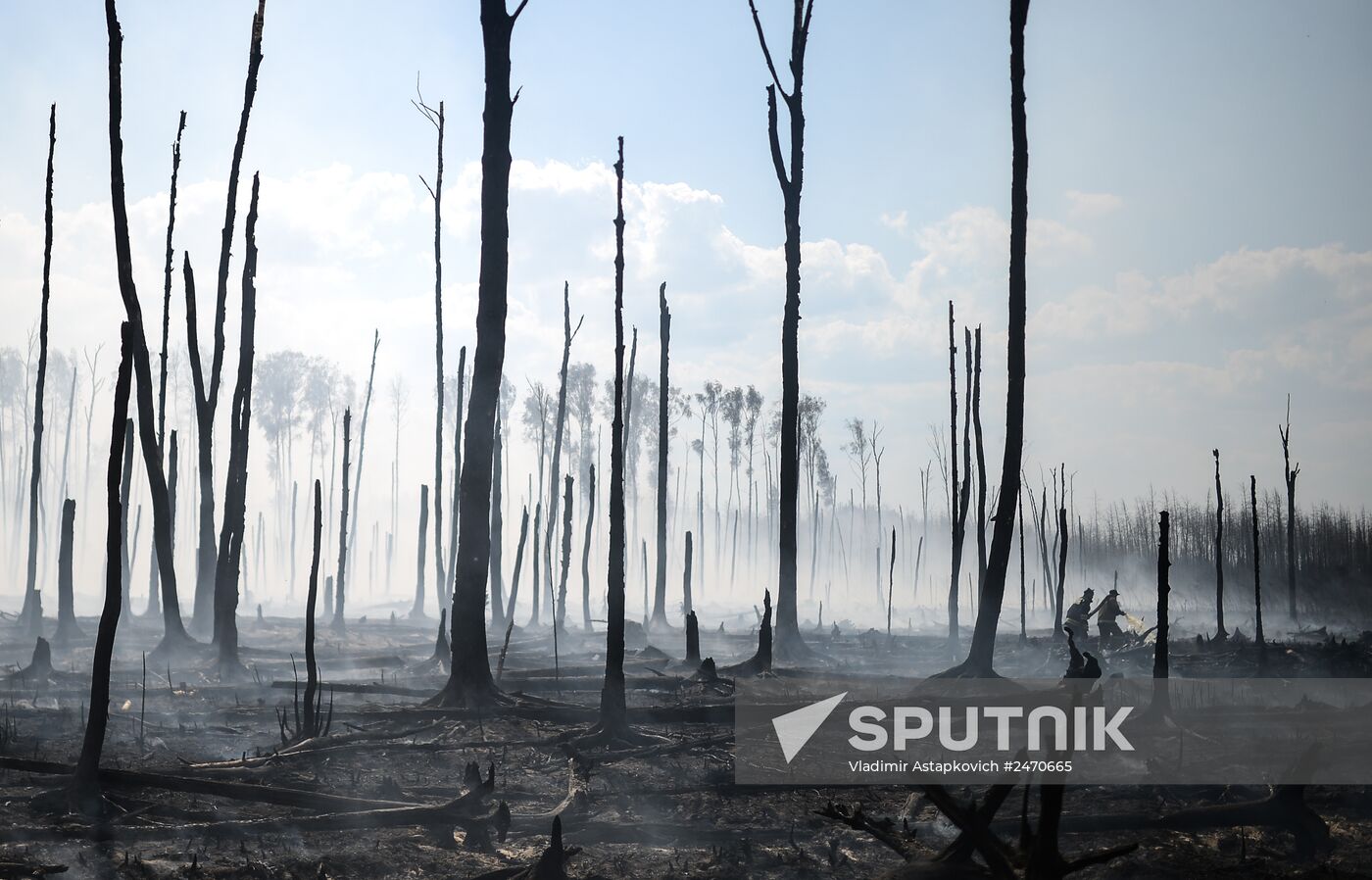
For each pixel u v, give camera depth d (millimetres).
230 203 25578
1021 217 19156
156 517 23875
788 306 25625
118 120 16688
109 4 16766
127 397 10492
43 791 10578
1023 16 19250
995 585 17938
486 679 16203
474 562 16391
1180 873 8969
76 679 19062
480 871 9125
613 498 14469
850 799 11688
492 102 17578
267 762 12320
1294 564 42969
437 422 38375
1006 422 18531
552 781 12328
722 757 13344
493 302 17109
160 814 10297
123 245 16641
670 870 9180
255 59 24297
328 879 8758
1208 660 24328
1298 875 8914
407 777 12344
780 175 25516
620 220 15555
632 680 18656
